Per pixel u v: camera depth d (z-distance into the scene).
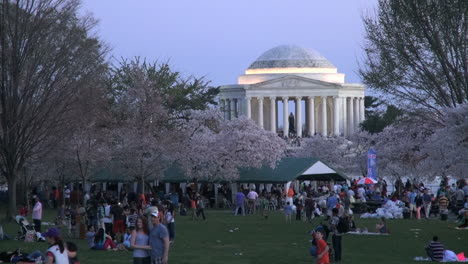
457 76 77.25
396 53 79.62
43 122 73.00
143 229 29.84
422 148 95.94
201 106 137.75
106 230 55.66
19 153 73.31
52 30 73.19
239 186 114.19
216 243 56.28
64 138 82.81
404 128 107.56
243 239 59.34
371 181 96.50
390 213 80.81
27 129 74.31
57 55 72.62
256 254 49.34
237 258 47.19
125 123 98.50
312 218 80.94
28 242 54.53
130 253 49.25
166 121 105.88
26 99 71.44
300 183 130.12
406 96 81.12
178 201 95.12
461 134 74.25
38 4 71.69
